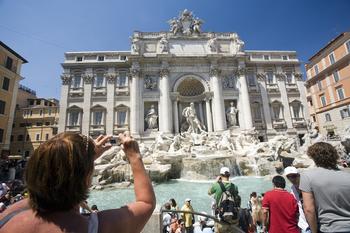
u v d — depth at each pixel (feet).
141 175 6.67
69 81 145.38
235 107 147.43
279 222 16.60
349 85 133.08
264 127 148.15
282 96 155.63
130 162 6.93
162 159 93.50
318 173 12.20
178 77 146.72
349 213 11.16
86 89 144.56
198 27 155.84
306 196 12.12
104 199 63.16
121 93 146.30
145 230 19.10
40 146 5.32
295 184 19.79
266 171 87.97
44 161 4.92
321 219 11.62
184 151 103.50
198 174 87.20
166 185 78.64
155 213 19.38
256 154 97.86
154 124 137.69
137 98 139.23
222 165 88.63
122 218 5.39
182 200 57.52
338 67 140.97
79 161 5.20
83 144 5.71
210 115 143.33
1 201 44.14
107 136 7.55
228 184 21.66
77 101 143.43
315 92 163.12
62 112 140.05
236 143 113.29
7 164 94.02
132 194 68.23
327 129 149.18
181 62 148.66
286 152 104.73
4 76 107.34
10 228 4.45
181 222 28.09
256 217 29.07
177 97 144.05
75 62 146.82
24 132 180.24
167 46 147.95
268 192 18.03
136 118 135.44
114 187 77.30
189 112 137.39
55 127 177.47
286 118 151.94
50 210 4.91
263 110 151.43
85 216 5.31
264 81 156.97
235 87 149.07
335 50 142.20
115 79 148.77
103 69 149.59
